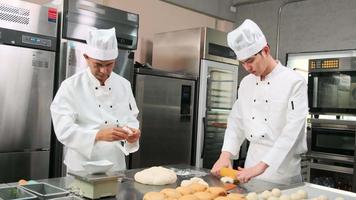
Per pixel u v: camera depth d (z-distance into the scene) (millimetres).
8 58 2463
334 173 3225
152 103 3355
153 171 1673
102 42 1840
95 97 2008
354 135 3082
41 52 2629
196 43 3748
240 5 5227
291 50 4672
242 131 2227
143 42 4156
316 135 3326
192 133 3734
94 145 1855
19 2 2490
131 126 2088
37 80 2617
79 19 2766
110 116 2021
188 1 4605
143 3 4141
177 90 3561
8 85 2477
